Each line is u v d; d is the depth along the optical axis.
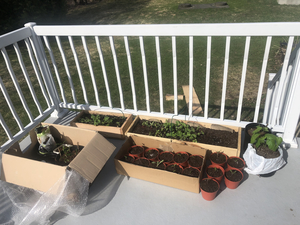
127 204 1.82
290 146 2.19
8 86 5.11
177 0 11.46
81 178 1.70
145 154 2.16
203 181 1.80
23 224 1.63
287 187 1.85
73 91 2.72
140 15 9.77
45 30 2.32
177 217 1.70
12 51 6.92
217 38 6.89
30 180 1.72
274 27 1.72
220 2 10.31
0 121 2.15
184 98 4.26
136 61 5.94
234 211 1.71
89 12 10.66
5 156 1.81
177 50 6.38
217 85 4.69
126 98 4.46
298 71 1.83
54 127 2.23
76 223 1.71
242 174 1.83
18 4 5.87
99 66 5.83
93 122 2.57
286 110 2.10
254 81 4.78
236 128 2.25
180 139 2.20
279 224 1.61
